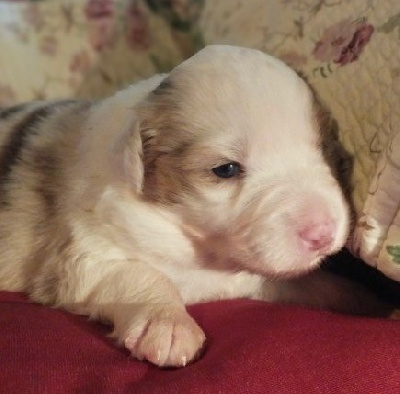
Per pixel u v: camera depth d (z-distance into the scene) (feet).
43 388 0.51
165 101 0.69
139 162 0.67
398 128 0.58
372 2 0.69
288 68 0.70
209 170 0.66
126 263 0.73
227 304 0.70
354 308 0.73
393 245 0.59
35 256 0.77
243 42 0.92
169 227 0.71
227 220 0.67
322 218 0.62
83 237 0.74
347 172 0.67
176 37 1.16
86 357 0.56
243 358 0.54
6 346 0.56
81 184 0.75
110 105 0.78
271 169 0.65
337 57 0.71
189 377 0.52
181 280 0.75
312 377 0.51
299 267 0.63
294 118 0.66
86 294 0.71
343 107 0.69
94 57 1.15
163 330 0.60
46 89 1.14
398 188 0.58
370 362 0.53
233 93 0.66
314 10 0.78
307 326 0.58
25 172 0.80
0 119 0.88
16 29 1.13
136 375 0.54
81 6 1.14
